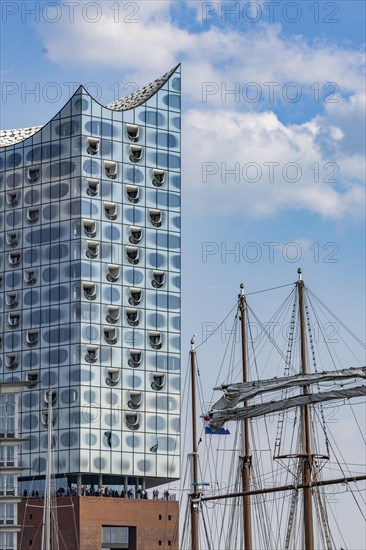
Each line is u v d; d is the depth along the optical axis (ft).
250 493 516.32
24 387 646.74
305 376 469.16
